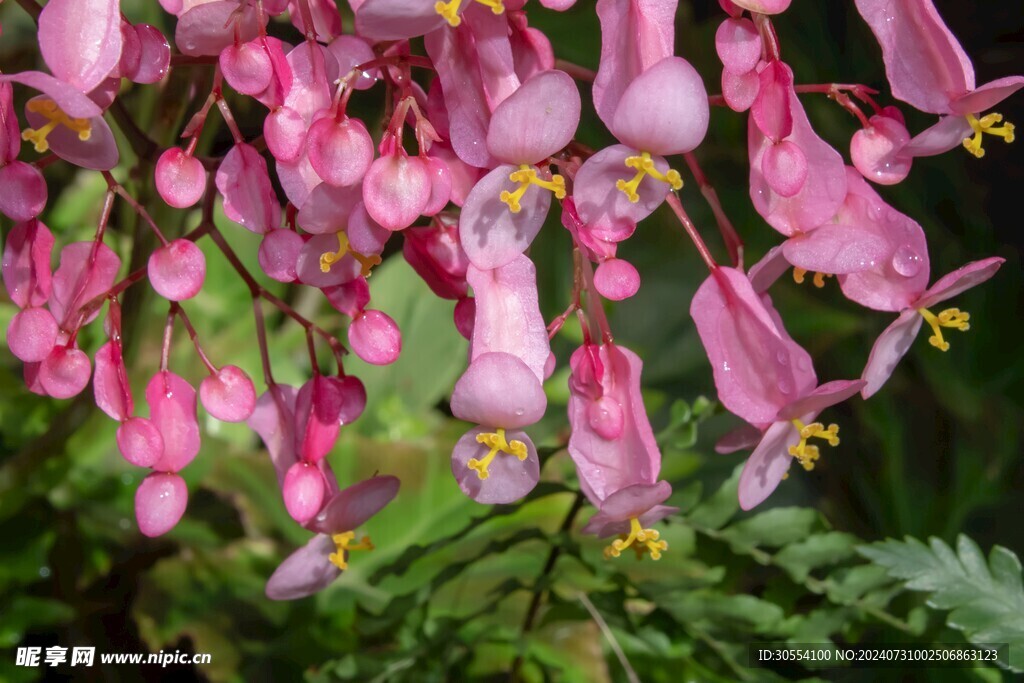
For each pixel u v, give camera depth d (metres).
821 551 0.44
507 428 0.35
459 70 0.35
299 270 0.36
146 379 0.51
